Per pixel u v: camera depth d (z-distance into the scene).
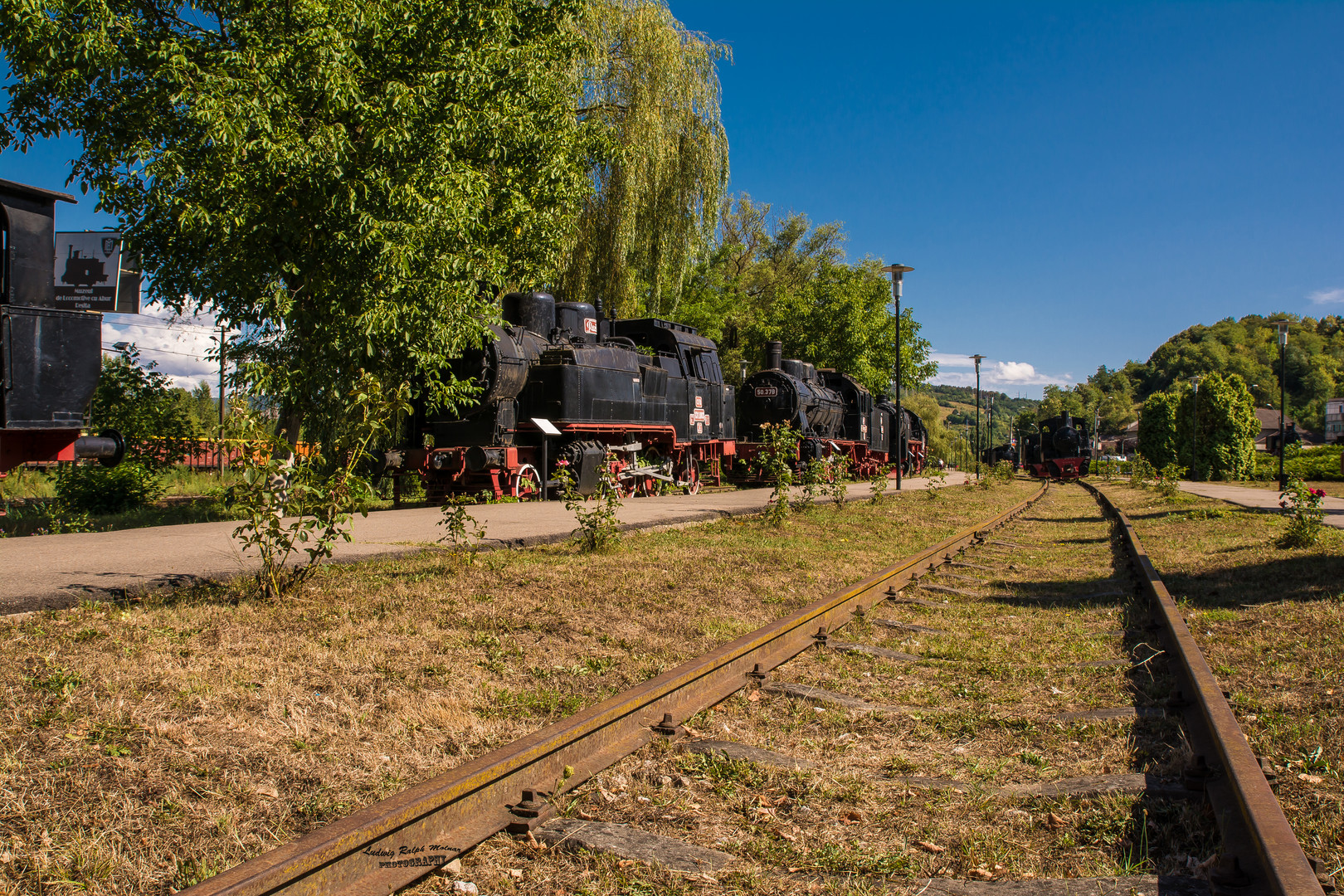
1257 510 17.66
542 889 2.75
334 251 12.32
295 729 3.82
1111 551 12.94
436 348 13.34
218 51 12.05
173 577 6.25
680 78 24.28
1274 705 4.57
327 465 12.93
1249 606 7.43
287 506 6.14
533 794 3.26
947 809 3.46
